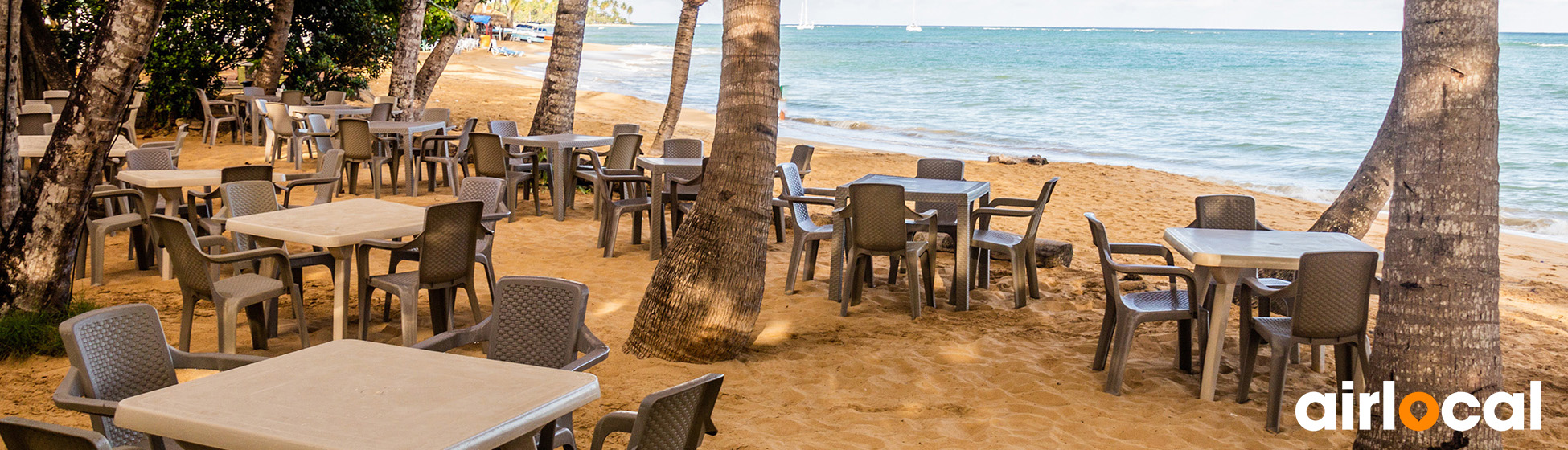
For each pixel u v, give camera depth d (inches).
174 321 233.3
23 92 585.6
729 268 211.2
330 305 255.6
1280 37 6717.5
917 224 278.2
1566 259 408.8
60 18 650.8
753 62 207.5
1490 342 141.9
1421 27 139.4
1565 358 236.8
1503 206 581.0
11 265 217.9
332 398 104.9
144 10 220.5
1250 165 769.6
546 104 500.1
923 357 223.6
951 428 178.7
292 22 719.1
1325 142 918.4
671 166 324.2
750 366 212.2
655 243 320.8
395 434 94.7
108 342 126.5
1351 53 3307.1
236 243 244.4
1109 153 845.2
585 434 169.3
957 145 902.4
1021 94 1530.5
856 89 1609.3
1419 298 142.8
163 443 117.1
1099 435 177.5
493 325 152.6
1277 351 180.2
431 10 716.7
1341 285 177.0
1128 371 217.3
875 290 287.7
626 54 2984.7
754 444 167.2
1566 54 2851.9
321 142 493.4
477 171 390.0
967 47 3993.6
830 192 300.8
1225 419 187.0
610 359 213.0
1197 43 4741.6
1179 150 870.4
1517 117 1085.8
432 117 537.0
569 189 410.9
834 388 200.8
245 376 112.0
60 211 220.7
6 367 199.2
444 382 111.0
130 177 276.1
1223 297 193.8
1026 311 267.9
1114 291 202.7
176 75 663.8
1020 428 180.1
